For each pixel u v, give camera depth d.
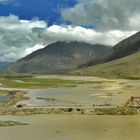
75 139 68.88
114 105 115.44
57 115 101.56
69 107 109.69
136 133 74.00
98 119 93.44
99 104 124.75
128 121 89.75
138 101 113.19
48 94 182.50
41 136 72.12
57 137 70.88
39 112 105.38
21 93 187.25
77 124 86.06
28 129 79.94
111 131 76.44
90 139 68.56
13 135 73.44
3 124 85.88
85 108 106.75
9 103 130.38
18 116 100.62
